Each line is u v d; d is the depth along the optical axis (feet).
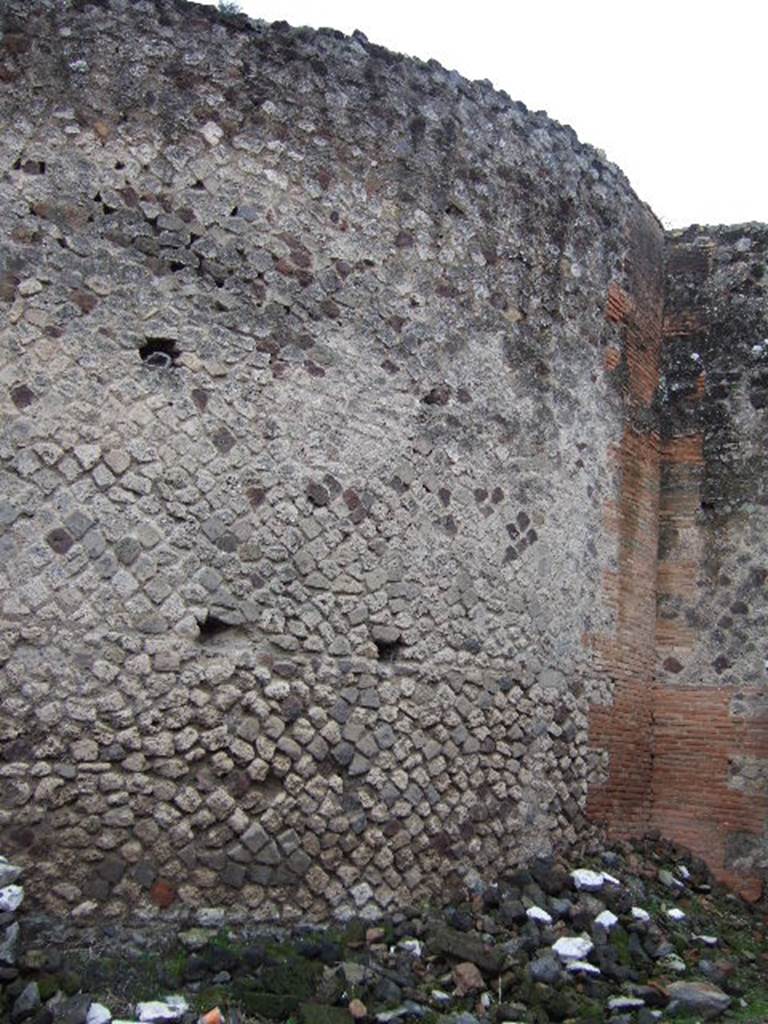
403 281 27.50
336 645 24.84
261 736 23.43
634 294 35.09
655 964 25.70
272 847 23.18
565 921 26.25
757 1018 23.68
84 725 21.65
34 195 22.99
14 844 20.79
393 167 27.78
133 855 21.72
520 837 27.94
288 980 21.33
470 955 23.25
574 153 32.86
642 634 34.19
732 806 33.35
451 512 27.55
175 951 21.61
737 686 34.09
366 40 27.89
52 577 21.81
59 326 22.71
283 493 24.62
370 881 24.45
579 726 30.66
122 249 23.59
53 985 19.80
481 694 27.50
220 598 23.44
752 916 31.45
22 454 21.95
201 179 24.72
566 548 30.81
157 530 22.95
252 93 25.67
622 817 32.30
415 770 25.71
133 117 24.16
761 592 34.47
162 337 23.71
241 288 24.82
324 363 25.75
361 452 26.00
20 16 23.52
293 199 25.90
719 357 36.40
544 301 31.09
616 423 33.63
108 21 24.25
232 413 24.22
